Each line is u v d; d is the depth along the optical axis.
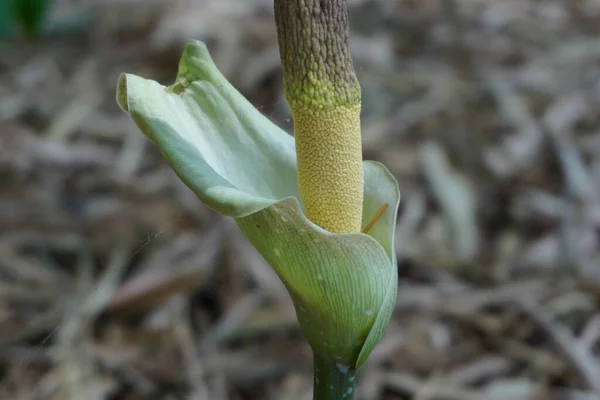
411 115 1.39
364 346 0.55
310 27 0.52
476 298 0.98
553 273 1.03
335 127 0.53
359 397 0.84
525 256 1.07
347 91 0.53
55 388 0.84
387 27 1.80
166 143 0.53
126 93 0.55
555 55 1.65
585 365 0.88
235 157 0.59
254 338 0.92
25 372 0.86
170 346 0.90
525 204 1.17
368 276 0.54
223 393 0.85
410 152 1.28
